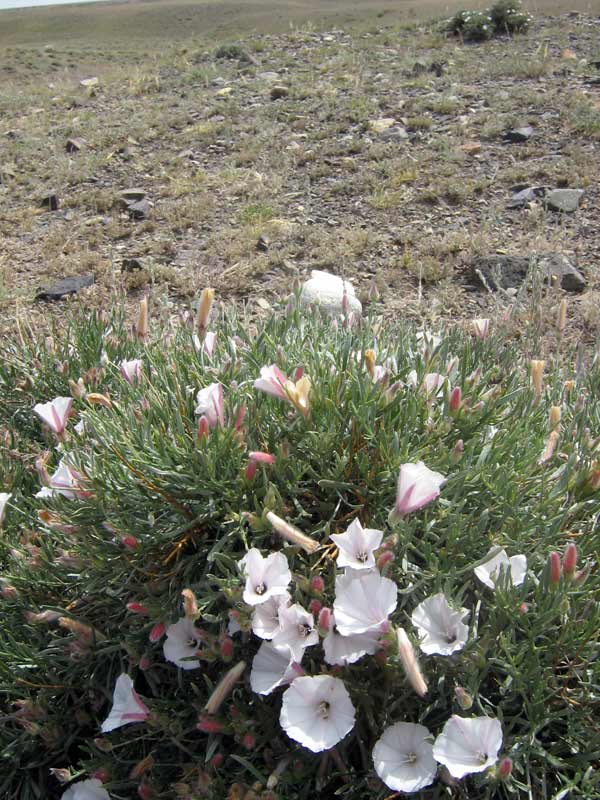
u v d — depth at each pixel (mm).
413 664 288
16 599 393
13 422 551
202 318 475
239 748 336
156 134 1599
